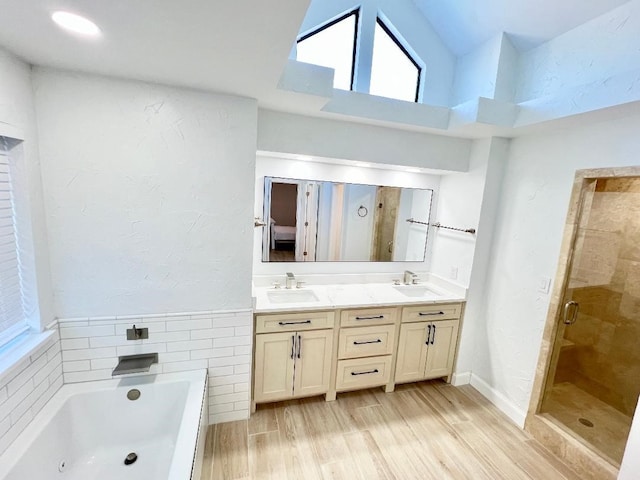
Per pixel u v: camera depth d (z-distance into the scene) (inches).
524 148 90.0
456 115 85.7
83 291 66.9
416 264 119.3
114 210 65.7
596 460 70.8
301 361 88.3
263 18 38.3
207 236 72.4
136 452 69.6
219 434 79.7
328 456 75.1
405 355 99.3
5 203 54.5
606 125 69.8
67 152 61.2
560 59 76.8
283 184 99.3
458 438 83.5
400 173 111.7
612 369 95.0
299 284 105.3
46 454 57.8
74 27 41.4
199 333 76.3
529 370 87.7
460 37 94.4
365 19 91.0
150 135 64.9
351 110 81.0
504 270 96.2
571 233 77.7
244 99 69.1
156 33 42.8
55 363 65.7
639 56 61.8
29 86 56.2
